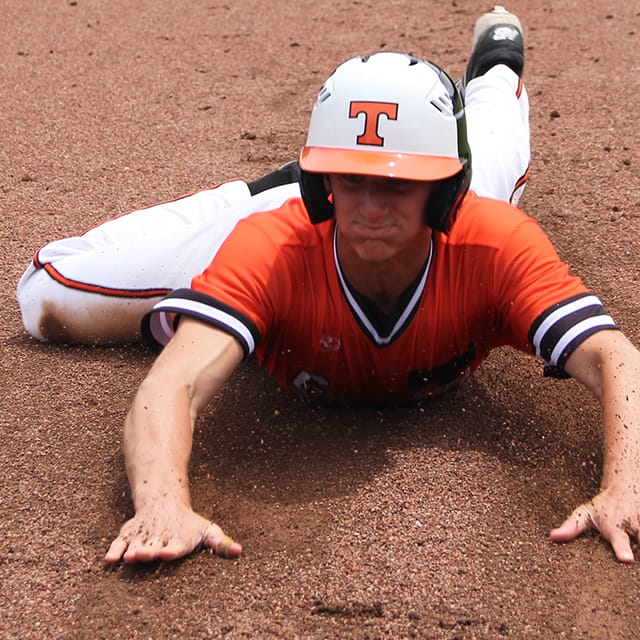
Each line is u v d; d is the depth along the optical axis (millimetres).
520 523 5914
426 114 5676
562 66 14398
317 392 6820
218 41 15734
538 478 6305
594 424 6891
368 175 5535
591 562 5578
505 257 6086
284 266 6094
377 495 6133
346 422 6852
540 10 17062
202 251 7848
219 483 6242
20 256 9344
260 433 6738
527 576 5531
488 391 7246
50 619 5336
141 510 5531
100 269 7824
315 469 6371
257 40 15750
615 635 5164
